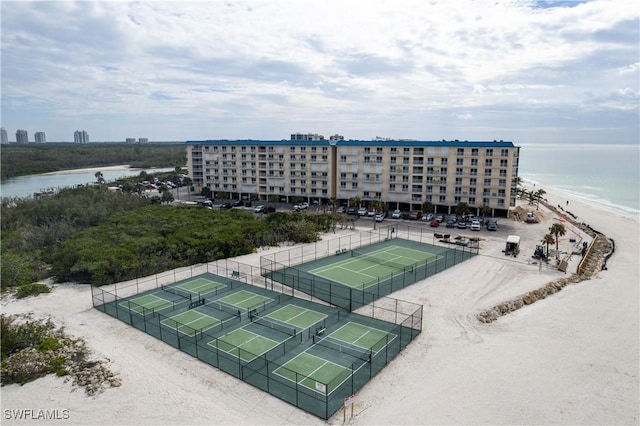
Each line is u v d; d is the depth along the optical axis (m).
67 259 59.91
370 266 65.12
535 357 38.50
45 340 40.25
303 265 65.81
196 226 85.88
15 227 95.25
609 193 179.38
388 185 112.25
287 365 36.31
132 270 60.22
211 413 30.28
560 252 72.25
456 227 93.81
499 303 49.75
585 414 30.67
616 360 38.38
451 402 31.56
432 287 55.00
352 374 33.25
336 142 117.00
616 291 56.16
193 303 49.97
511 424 29.34
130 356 38.16
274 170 128.12
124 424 29.31
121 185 165.38
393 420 29.45
